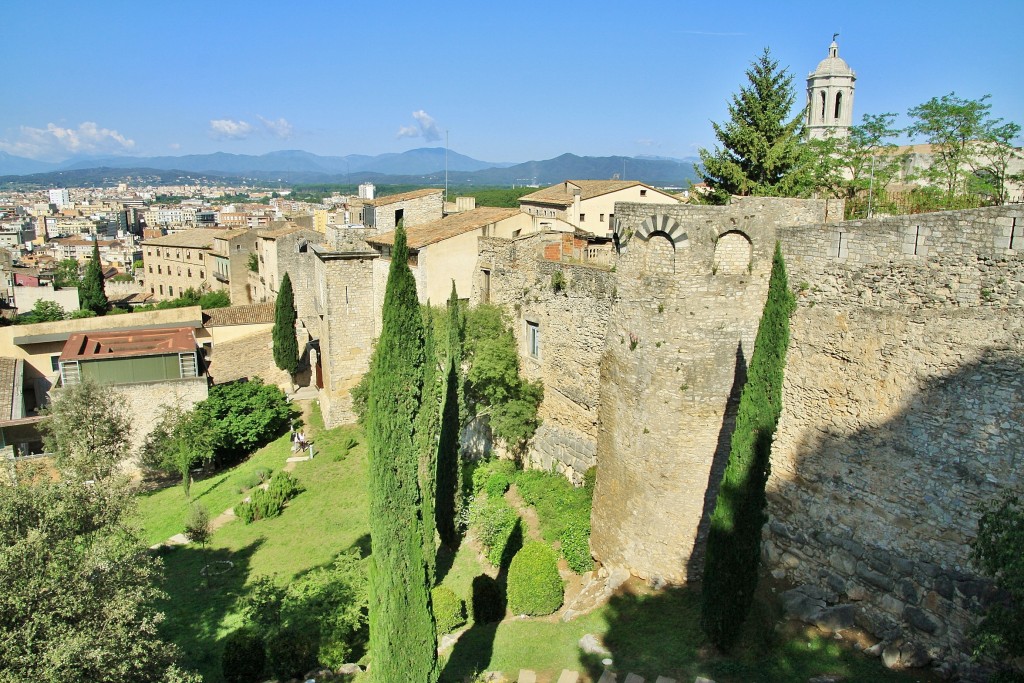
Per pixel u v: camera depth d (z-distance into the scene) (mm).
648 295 17703
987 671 12531
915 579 13945
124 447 36906
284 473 31938
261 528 28750
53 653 13648
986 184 26453
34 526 15922
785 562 16828
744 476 14742
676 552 18047
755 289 17172
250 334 54719
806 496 16359
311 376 48562
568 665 16062
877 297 14703
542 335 27844
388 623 13719
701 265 17047
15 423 38938
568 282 25938
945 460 13461
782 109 29766
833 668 14039
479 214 39500
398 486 13656
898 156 30688
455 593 20953
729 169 29719
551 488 25031
